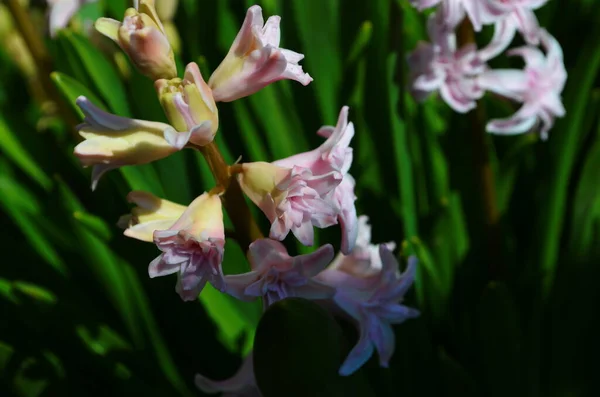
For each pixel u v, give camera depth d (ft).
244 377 1.33
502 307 1.57
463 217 1.81
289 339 1.15
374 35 1.78
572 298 1.71
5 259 1.83
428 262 1.60
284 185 1.18
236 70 1.19
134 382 1.57
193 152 1.67
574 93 1.77
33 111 2.42
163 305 1.72
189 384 1.72
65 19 1.90
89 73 1.69
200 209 1.20
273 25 1.22
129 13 1.17
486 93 1.89
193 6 1.90
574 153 1.79
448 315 1.70
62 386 1.62
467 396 1.60
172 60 1.18
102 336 1.66
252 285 1.20
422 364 1.62
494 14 1.59
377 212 1.78
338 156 1.23
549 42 1.76
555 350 1.73
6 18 2.24
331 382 1.18
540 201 1.86
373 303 1.32
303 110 1.79
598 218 1.70
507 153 1.84
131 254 1.61
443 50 1.69
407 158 1.70
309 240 1.18
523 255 1.92
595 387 1.72
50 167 1.94
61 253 1.84
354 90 1.76
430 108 1.93
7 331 1.69
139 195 1.21
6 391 1.60
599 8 1.94
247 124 1.70
